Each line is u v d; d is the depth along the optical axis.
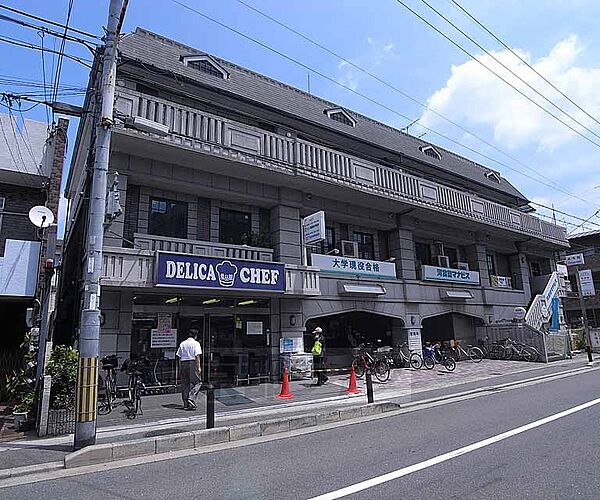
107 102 8.04
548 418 8.09
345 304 17.02
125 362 11.20
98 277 7.52
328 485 4.98
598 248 37.78
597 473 5.02
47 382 8.24
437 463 5.61
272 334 14.99
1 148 12.68
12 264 11.80
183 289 12.34
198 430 7.56
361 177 17.08
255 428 7.86
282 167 14.64
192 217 14.50
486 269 24.27
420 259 21.80
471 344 23.53
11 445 7.46
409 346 18.84
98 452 6.45
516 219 25.02
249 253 14.70
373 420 8.91
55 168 13.03
